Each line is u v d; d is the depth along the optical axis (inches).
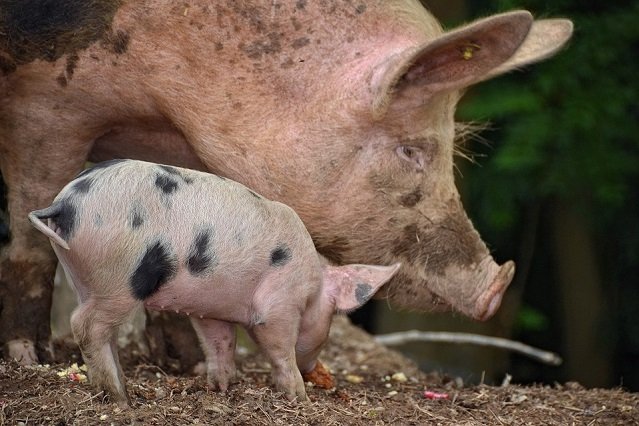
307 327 605.9
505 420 614.9
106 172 535.8
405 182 645.9
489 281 665.6
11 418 534.9
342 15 649.0
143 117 662.5
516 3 1262.3
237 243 560.4
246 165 634.8
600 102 1278.3
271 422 553.6
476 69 610.9
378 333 1305.4
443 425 585.9
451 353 1282.0
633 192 1389.0
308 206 636.1
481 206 1337.4
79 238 523.8
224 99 637.3
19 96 650.8
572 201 1387.8
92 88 647.1
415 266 657.0
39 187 666.8
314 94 636.7
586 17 1305.4
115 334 547.2
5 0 634.8
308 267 587.2
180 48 639.1
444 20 1255.5
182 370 716.7
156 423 535.5
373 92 624.4
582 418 634.2
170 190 547.2
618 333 1471.5
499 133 1307.8
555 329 1459.2
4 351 659.4
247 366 792.3
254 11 641.0
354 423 570.3
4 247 676.7
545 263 1472.7
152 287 540.7
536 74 1285.7
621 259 1454.2
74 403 545.0
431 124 645.3
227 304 572.1
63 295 872.9
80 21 636.7
